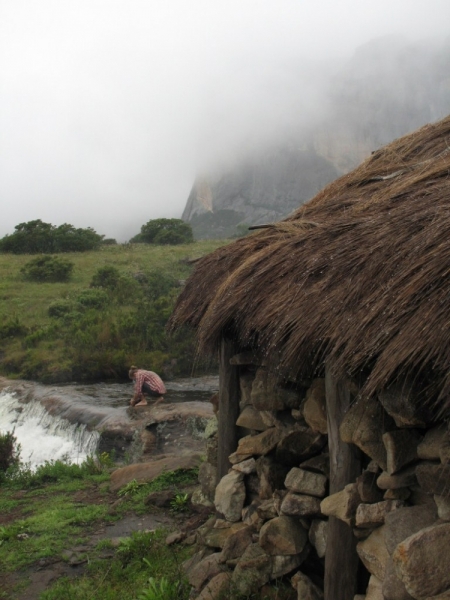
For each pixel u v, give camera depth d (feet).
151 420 32.14
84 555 16.61
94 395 42.32
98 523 19.07
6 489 23.91
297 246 12.25
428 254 8.39
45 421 38.91
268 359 12.19
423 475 8.85
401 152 17.11
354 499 10.11
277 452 12.98
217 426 17.63
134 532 17.08
